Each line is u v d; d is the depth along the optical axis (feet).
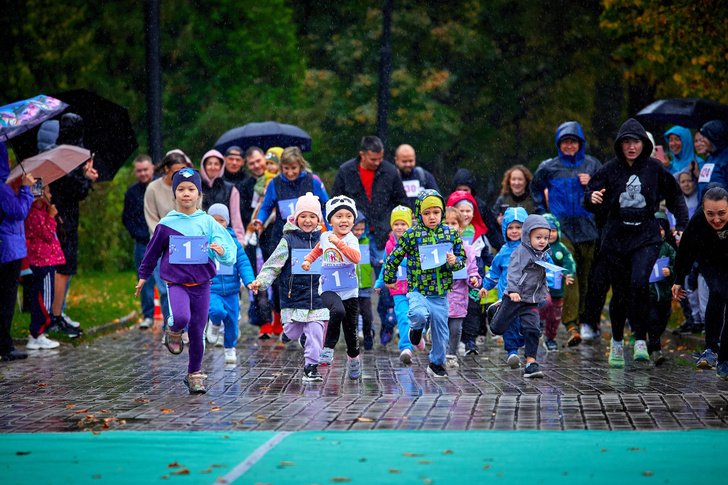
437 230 52.16
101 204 140.05
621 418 39.11
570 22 199.62
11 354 61.00
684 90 98.07
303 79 201.98
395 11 208.64
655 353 58.39
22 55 150.41
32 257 65.51
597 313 71.20
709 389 47.57
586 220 71.61
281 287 54.19
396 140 206.90
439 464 30.68
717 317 56.03
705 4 97.30
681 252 54.54
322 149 204.74
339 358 62.34
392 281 52.90
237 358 62.34
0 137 57.00
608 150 197.88
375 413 40.91
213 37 198.90
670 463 30.50
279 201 67.97
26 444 34.60
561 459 31.22
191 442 34.58
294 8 220.84
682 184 73.51
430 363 53.57
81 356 63.16
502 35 209.67
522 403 43.01
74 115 70.49
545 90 205.36
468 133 211.00
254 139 94.27
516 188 76.23
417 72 205.16
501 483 28.27
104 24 194.59
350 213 51.83
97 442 34.76
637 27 106.01
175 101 197.77
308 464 30.86
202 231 47.37
